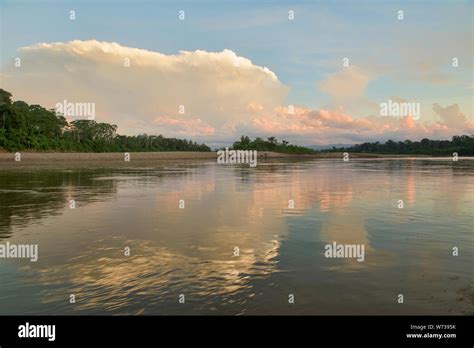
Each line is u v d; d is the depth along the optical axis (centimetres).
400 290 648
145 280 705
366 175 3581
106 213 1417
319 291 645
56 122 11562
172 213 1420
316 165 6419
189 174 3750
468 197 1859
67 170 4494
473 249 902
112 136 14100
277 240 1000
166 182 2766
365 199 1798
